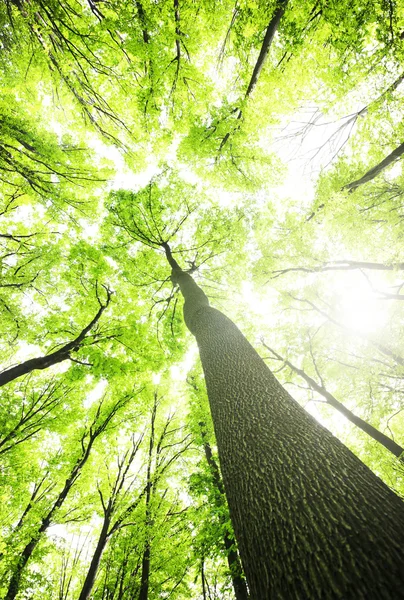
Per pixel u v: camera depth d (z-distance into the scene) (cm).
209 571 881
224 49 453
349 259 791
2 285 680
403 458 640
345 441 966
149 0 359
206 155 529
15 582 665
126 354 642
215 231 832
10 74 498
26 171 547
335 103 470
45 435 837
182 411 1090
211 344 369
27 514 763
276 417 216
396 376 825
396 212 687
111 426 793
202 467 680
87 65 475
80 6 436
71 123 595
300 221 769
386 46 367
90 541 928
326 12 335
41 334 709
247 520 159
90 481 855
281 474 166
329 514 137
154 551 652
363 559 115
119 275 745
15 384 775
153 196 740
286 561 127
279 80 433
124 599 633
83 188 637
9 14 402
